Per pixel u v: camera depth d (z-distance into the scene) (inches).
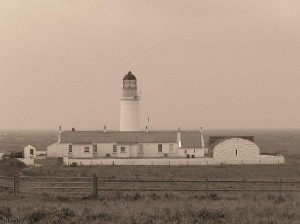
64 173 4901.6
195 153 6461.6
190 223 1803.6
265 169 5482.3
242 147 6200.8
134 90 7209.6
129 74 7263.8
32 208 2073.1
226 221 1834.4
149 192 2935.5
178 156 6471.5
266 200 2501.2
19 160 5895.7
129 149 6501.0
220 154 6181.1
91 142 6501.0
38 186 2997.0
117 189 2901.1
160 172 5147.6
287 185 3663.9
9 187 2891.2
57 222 1787.6
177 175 4832.7
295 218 1913.1
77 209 2082.9
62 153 6515.8
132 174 4906.5
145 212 1995.6
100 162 6112.2
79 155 6486.2
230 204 2288.4
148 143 6505.9
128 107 7175.2
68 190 2918.3
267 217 1923.0
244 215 1942.7
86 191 2888.8
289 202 2378.2
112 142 6520.7
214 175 4845.0
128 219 1834.4
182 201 2474.2
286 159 7042.3
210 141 6781.5
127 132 6653.5
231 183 3816.4
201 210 1953.7
